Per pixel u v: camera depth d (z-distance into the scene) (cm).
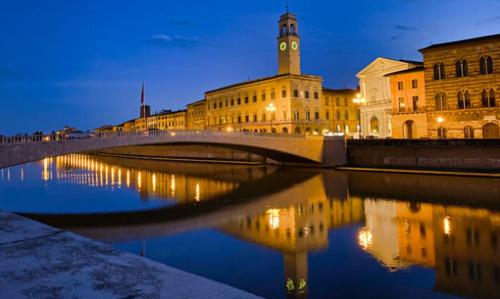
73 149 4219
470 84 6394
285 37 9556
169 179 6194
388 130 8556
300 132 9275
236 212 3597
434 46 6844
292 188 4925
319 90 9838
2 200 4366
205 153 9969
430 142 5812
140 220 3325
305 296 1708
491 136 6225
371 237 2653
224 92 11162
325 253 2322
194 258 2269
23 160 3831
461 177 5091
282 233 2809
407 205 3656
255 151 6731
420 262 2122
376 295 1705
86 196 4619
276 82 9469
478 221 2950
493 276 1888
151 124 17175
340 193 4450
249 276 1962
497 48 6125
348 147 6981
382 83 8731
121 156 12775
